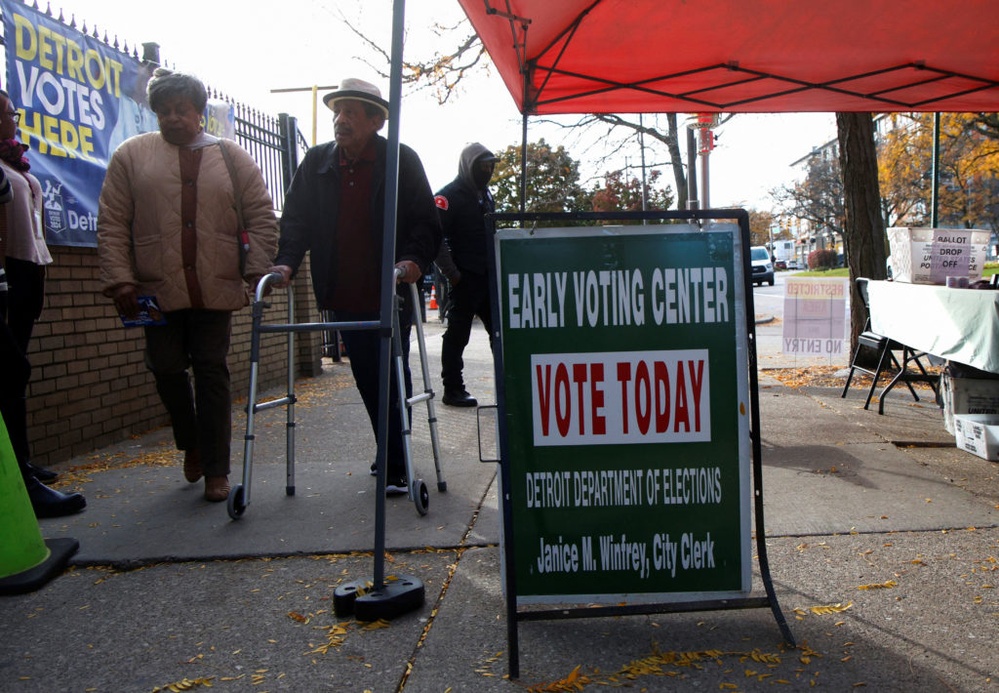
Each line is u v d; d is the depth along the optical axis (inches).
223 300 167.8
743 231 111.1
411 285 176.9
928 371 331.9
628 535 112.3
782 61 228.1
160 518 163.2
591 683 100.0
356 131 163.8
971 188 1589.6
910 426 240.5
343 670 104.4
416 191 168.9
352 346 176.2
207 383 171.5
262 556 142.7
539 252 111.0
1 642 113.9
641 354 111.5
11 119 171.8
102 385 232.7
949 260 258.2
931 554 138.3
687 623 115.3
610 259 111.0
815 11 195.2
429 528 154.1
